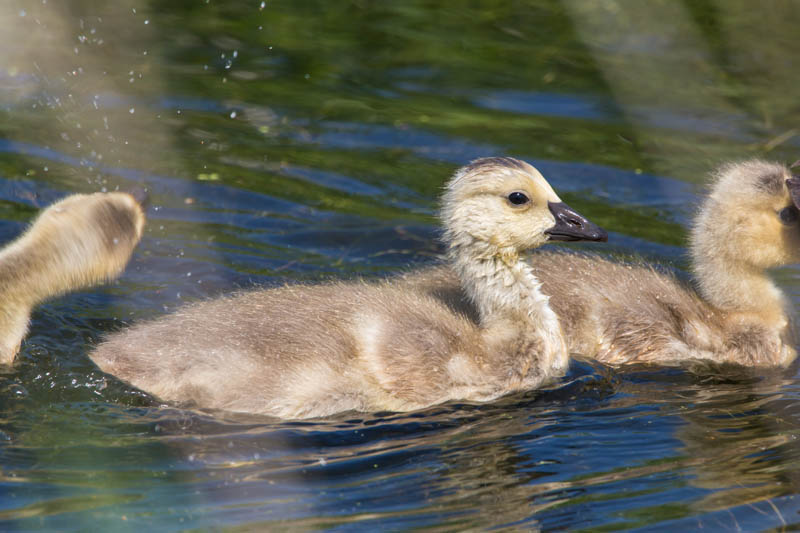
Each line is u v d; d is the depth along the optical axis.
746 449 10.22
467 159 17.28
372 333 11.30
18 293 10.93
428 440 10.45
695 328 13.07
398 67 20.47
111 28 19.98
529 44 21.39
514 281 12.30
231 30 21.36
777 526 8.75
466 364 11.53
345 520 8.80
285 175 16.62
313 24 22.02
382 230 15.30
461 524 8.84
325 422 10.80
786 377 12.51
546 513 9.02
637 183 16.73
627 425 10.90
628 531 8.73
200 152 17.03
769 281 13.73
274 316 11.34
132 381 10.88
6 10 19.34
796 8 18.84
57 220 10.95
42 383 10.87
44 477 9.29
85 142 16.86
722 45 18.03
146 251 14.19
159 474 9.45
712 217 13.62
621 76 17.23
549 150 17.62
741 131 17.48
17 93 17.94
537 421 10.98
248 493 9.22
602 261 13.98
